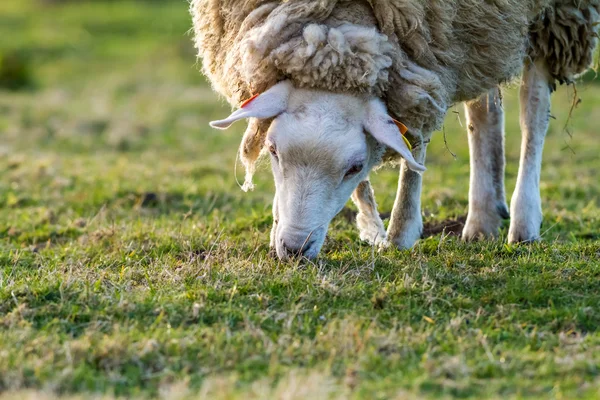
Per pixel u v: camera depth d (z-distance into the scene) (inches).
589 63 711.7
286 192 566.6
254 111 547.5
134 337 491.8
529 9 636.7
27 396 408.8
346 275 592.4
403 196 685.9
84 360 461.7
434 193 925.2
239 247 697.0
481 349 484.1
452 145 1368.1
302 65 545.6
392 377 444.1
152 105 1838.1
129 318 527.5
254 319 521.0
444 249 668.1
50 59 2625.5
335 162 553.3
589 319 526.9
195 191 976.3
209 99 1892.2
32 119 1637.6
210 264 621.0
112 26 3154.5
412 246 679.7
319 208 561.6
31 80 2246.6
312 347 478.9
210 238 722.2
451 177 1093.8
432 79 569.6
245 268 617.3
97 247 721.0
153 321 524.4
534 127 708.7
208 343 482.9
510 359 470.3
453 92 610.2
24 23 3230.8
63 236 798.5
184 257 685.3
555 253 652.7
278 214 605.3
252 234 742.5
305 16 556.7
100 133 1537.9
